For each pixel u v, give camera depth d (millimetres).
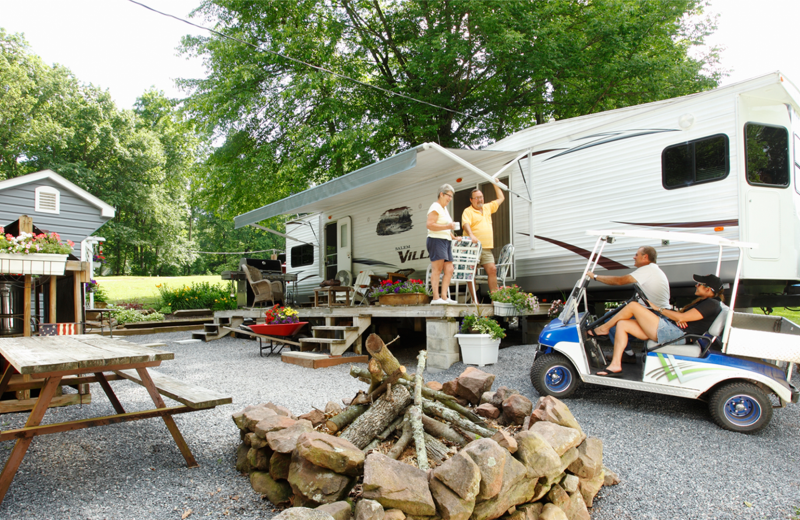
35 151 29547
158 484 2771
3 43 30047
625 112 6914
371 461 2211
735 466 3191
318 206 11711
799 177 6531
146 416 2912
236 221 11016
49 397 2670
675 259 6410
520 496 2350
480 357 5902
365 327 7074
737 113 5910
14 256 4305
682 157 6375
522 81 14125
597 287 7250
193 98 14484
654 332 4262
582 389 5047
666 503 2721
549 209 7754
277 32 13430
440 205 6246
